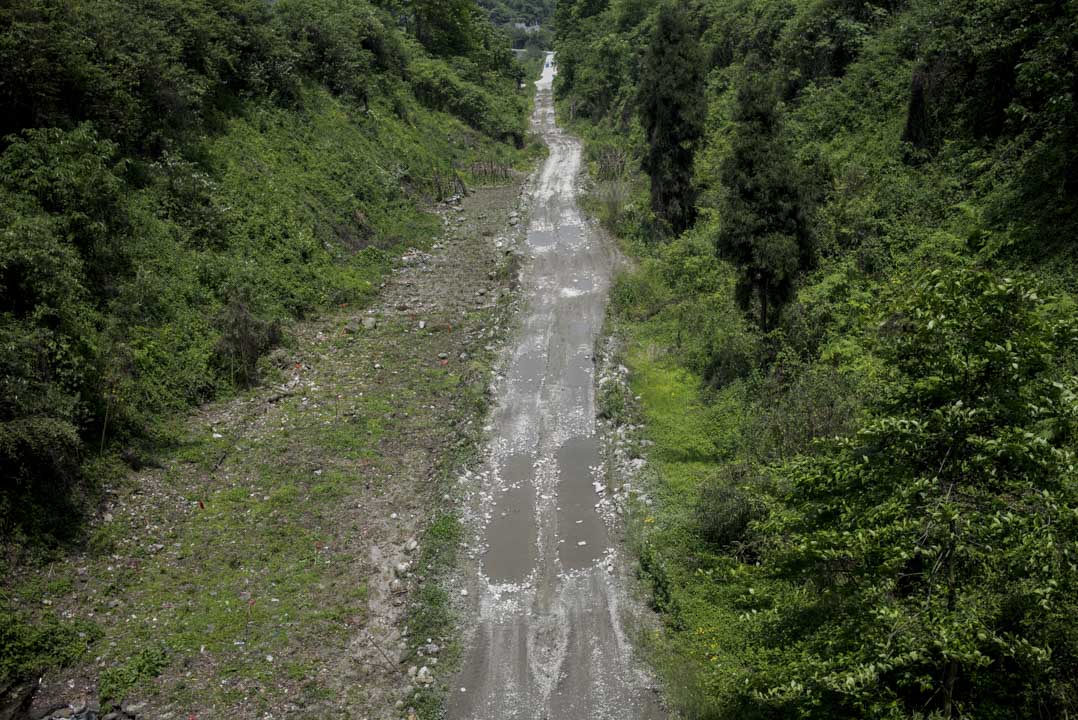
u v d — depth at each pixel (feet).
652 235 94.48
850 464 28.40
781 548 36.06
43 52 63.16
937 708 26.55
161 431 54.39
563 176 134.00
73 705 35.47
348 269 85.81
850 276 61.77
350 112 116.78
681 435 56.80
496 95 184.85
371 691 37.37
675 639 39.70
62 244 55.98
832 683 25.67
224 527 47.93
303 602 42.60
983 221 57.82
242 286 69.36
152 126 75.66
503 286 86.17
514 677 38.40
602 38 181.57
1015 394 24.31
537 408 62.64
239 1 103.45
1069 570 23.66
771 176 55.36
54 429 44.29
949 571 25.26
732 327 64.95
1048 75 52.90
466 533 48.65
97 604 40.98
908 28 81.05
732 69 114.52
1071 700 25.49
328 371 67.31
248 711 35.86
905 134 72.54
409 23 181.57
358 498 51.37
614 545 47.44
